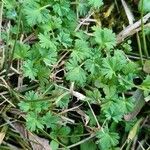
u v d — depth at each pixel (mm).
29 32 174
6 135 164
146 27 186
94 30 178
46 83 167
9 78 169
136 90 177
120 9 192
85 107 172
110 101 167
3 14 174
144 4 184
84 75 167
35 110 160
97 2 176
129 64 173
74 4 181
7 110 164
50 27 171
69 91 166
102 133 164
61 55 173
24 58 166
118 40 184
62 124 166
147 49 187
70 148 169
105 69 168
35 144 163
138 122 174
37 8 170
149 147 171
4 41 170
